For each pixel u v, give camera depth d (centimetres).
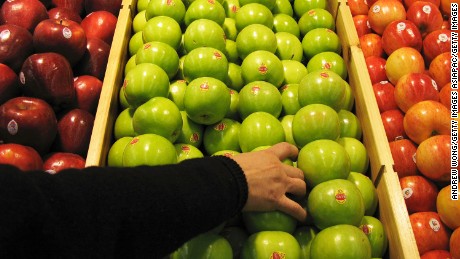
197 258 98
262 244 103
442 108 151
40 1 183
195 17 161
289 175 107
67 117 153
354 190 109
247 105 135
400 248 111
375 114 138
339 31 174
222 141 135
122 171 74
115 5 193
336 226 106
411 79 159
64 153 147
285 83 154
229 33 169
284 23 175
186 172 81
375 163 132
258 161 99
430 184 147
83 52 167
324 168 112
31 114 139
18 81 155
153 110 126
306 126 122
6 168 63
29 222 60
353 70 155
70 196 66
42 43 156
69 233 63
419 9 182
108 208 68
